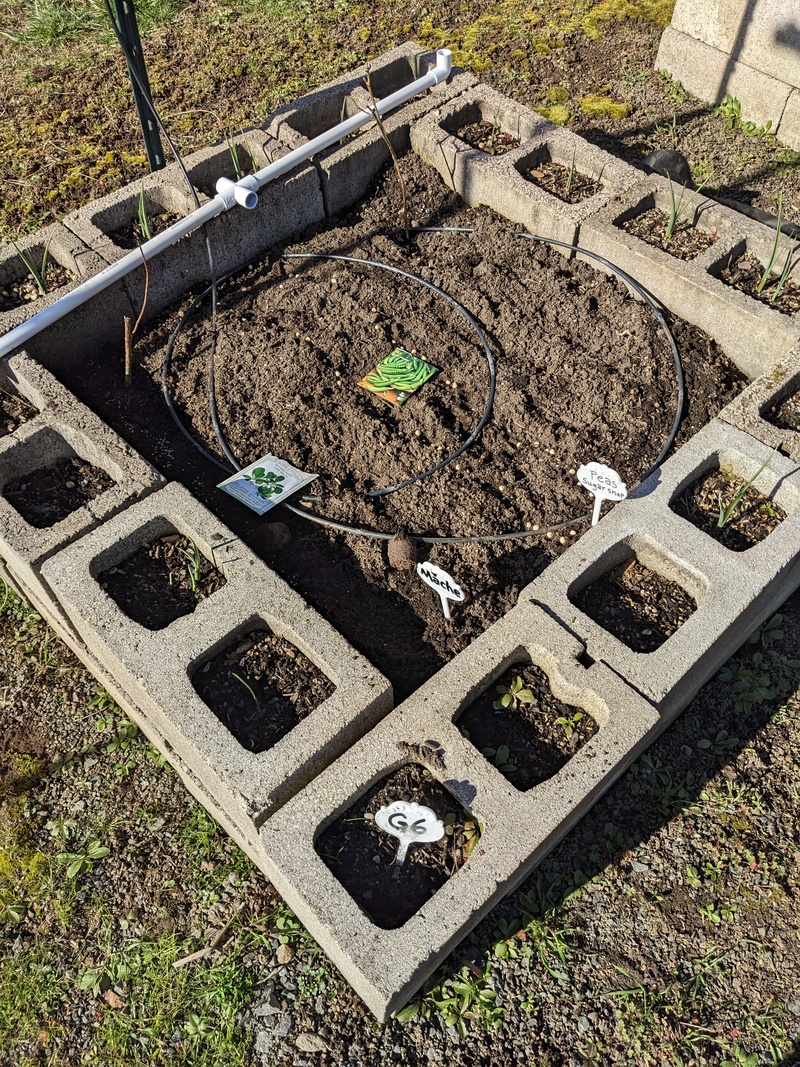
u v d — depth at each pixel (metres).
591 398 1.16
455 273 1.32
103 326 1.24
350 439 1.14
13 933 0.87
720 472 1.04
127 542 0.96
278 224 1.37
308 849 0.76
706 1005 0.81
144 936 0.86
